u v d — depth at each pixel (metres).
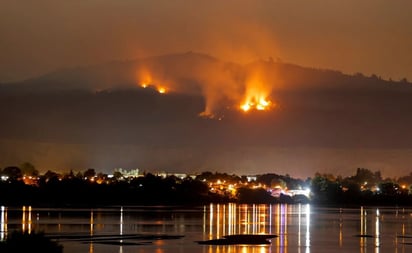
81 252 179.50
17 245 141.12
